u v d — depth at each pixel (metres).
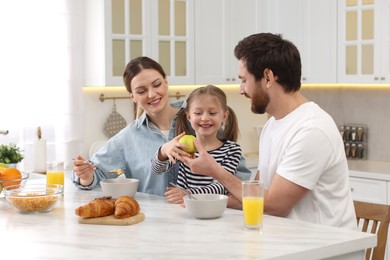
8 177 2.92
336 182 2.66
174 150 2.71
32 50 4.76
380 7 4.78
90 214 2.47
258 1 5.40
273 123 2.77
